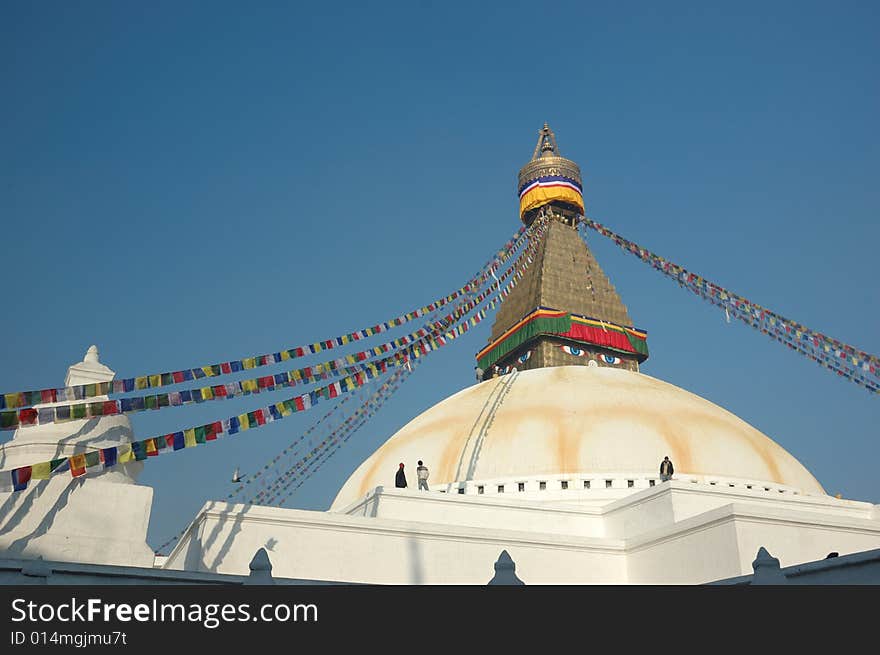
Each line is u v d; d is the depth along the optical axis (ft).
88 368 76.74
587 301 136.46
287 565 74.23
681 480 96.22
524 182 150.10
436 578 78.13
